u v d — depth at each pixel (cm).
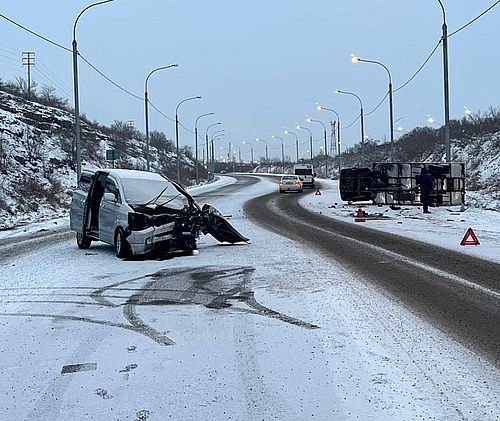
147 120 4812
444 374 605
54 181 4144
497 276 1156
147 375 614
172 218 1470
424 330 767
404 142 8469
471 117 7412
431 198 3200
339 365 634
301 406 529
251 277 1162
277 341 725
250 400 545
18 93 7062
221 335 755
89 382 596
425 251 1539
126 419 509
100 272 1259
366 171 3722
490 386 571
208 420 504
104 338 749
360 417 503
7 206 3116
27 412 527
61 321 837
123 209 1480
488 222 2383
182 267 1305
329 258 1409
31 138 4756
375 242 1747
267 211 3164
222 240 1694
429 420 495
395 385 575
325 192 5412
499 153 5256
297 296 976
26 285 1118
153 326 804
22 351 700
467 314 851
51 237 2094
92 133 6600
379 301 935
